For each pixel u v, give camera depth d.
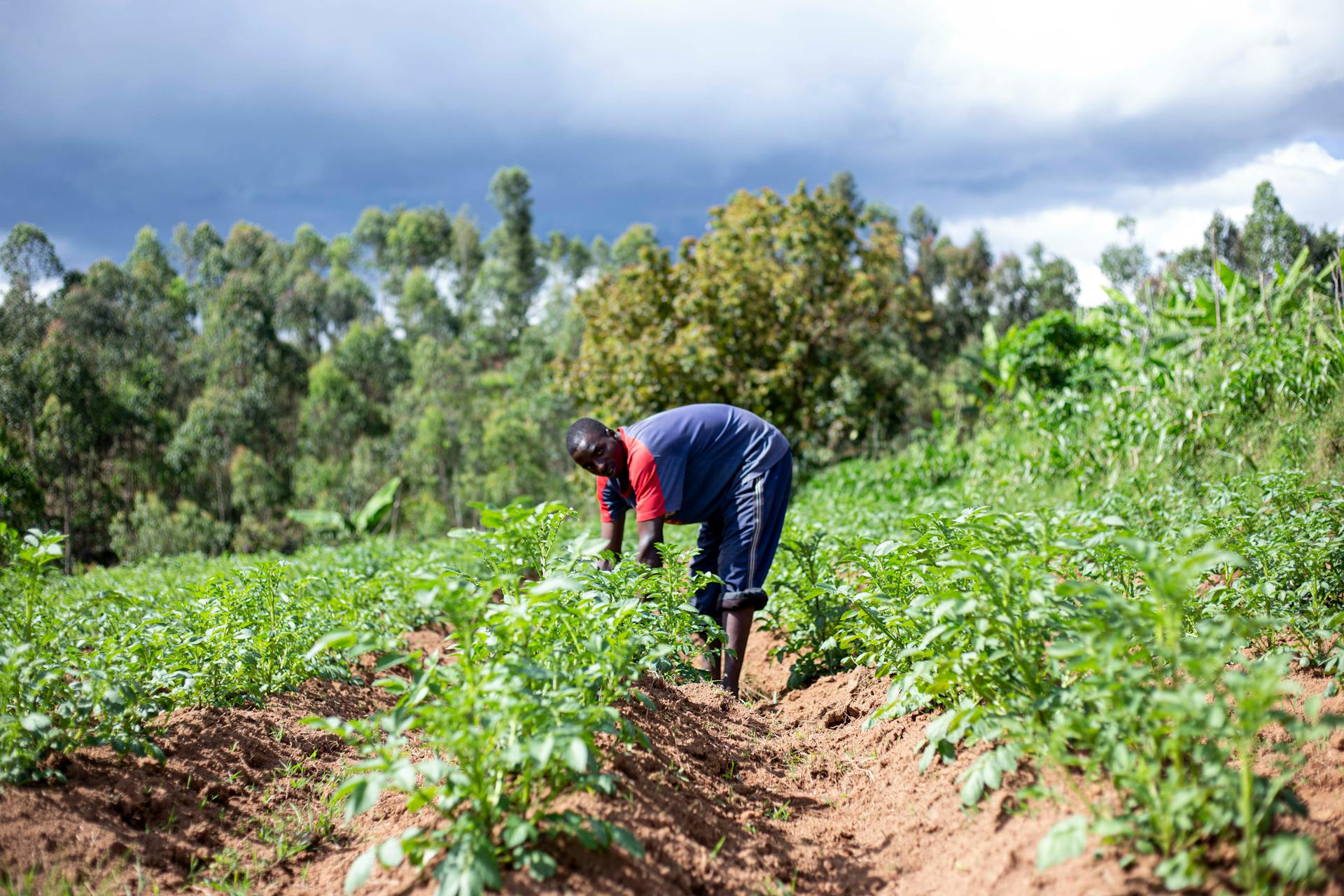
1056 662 2.50
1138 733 2.14
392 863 2.02
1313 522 3.96
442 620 7.12
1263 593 3.43
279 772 3.36
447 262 137.88
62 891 2.36
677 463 4.17
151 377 61.06
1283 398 6.83
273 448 64.44
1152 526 5.62
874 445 18.72
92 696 2.95
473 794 2.17
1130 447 7.68
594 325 20.44
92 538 48.66
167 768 3.13
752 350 19.31
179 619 4.17
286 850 2.77
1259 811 1.92
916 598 2.99
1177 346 8.27
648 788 2.73
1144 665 2.90
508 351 101.31
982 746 2.83
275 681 4.11
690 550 4.61
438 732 2.17
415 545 12.90
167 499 56.41
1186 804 1.92
